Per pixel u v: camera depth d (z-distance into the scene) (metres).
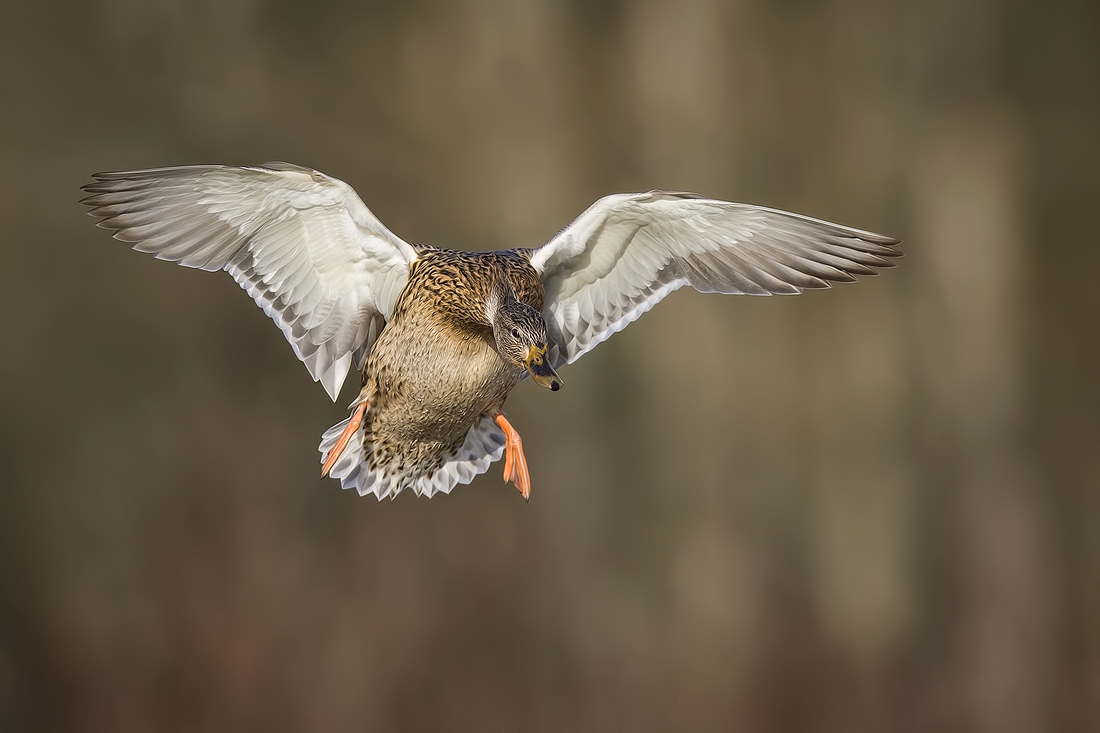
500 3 17.64
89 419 15.70
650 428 16.16
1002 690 16.05
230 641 14.84
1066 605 16.56
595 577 15.55
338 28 17.33
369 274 6.85
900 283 17.38
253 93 16.92
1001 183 17.58
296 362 16.12
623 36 17.94
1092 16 17.81
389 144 17.12
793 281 6.93
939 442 16.91
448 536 15.59
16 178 16.08
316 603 15.12
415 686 14.87
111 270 16.20
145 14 16.72
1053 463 17.22
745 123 17.80
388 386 6.79
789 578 15.99
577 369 16.08
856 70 17.97
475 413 6.94
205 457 15.67
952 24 17.81
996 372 17.14
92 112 16.52
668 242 6.93
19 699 14.37
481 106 17.47
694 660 15.41
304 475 15.73
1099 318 17.58
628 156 17.64
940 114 17.86
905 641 16.09
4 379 15.52
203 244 6.57
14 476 15.25
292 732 14.56
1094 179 17.84
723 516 16.09
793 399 16.52
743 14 17.88
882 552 16.22
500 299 6.53
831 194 17.64
